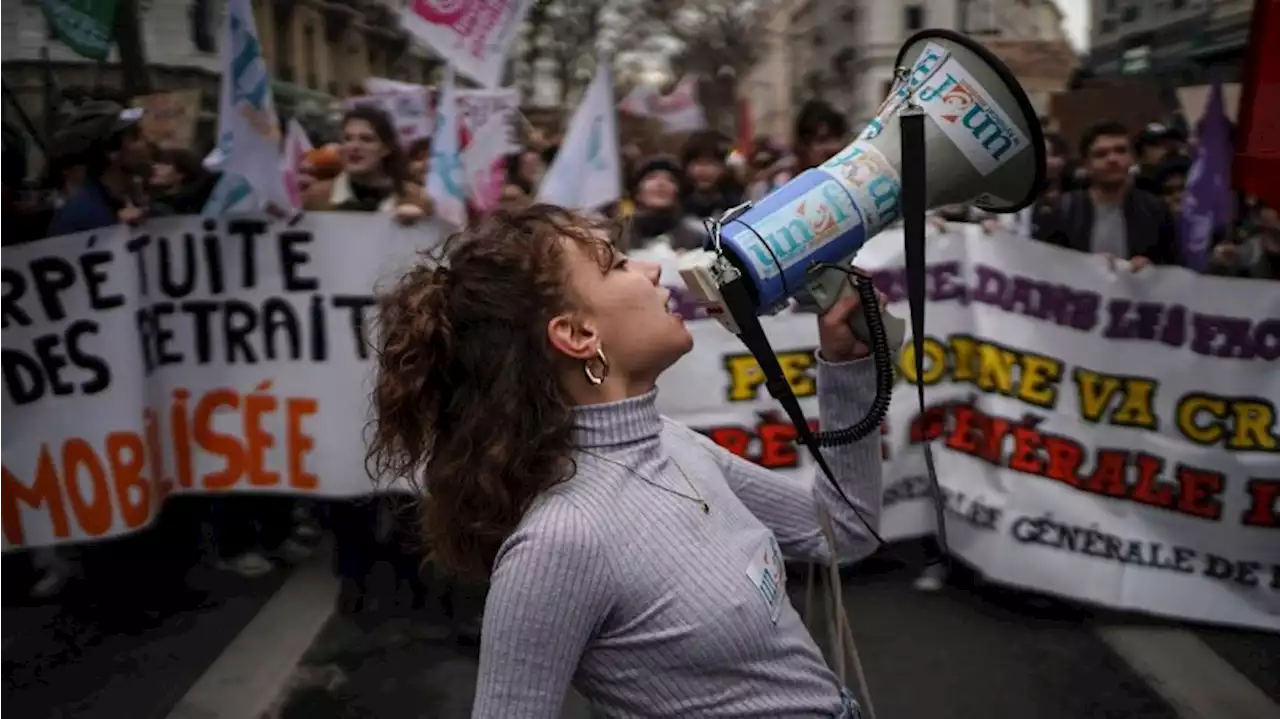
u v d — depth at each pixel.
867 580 4.07
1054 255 3.61
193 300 3.77
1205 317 3.51
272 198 3.70
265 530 4.29
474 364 1.16
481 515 1.15
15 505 3.68
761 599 1.15
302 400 3.79
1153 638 3.60
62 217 3.65
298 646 3.67
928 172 1.37
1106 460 3.64
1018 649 3.54
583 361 1.18
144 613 3.96
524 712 1.08
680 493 1.18
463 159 4.38
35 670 3.55
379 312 1.27
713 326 3.72
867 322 1.34
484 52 3.79
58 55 5.80
